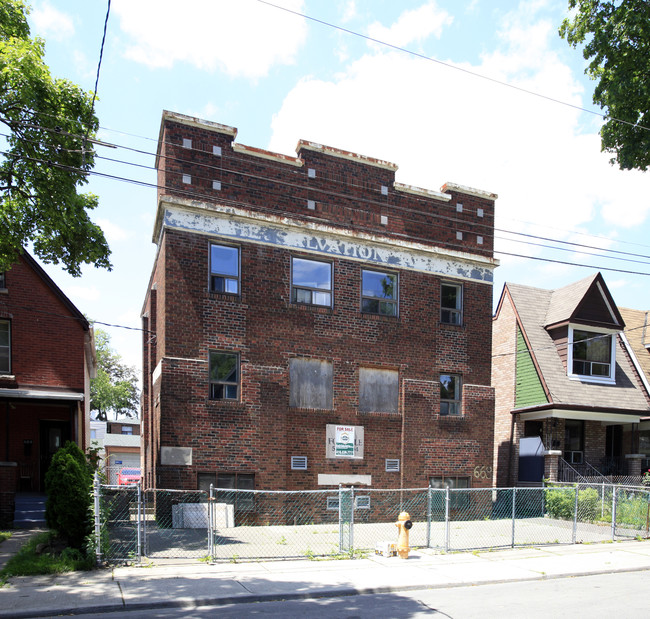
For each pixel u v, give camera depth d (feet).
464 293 65.36
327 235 58.18
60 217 44.55
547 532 50.75
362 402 58.44
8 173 44.14
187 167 52.54
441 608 27.04
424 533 49.55
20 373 55.11
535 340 75.92
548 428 72.18
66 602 26.11
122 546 38.55
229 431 51.57
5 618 24.41
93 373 87.30
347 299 58.75
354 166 60.23
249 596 28.07
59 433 67.77
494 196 67.67
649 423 78.38
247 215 54.19
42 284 57.21
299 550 39.78
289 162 56.80
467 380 63.93
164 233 52.08
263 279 55.06
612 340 78.54
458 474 61.41
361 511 56.18
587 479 69.56
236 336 53.16
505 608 27.07
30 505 53.52
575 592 30.63
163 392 49.60
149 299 66.28
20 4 45.29
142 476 71.67
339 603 27.89
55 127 42.88
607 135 54.13
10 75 40.22
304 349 56.08
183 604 26.86
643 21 47.91
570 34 53.93
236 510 50.83
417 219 63.00
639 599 29.07
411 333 61.46
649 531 50.78
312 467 54.85
